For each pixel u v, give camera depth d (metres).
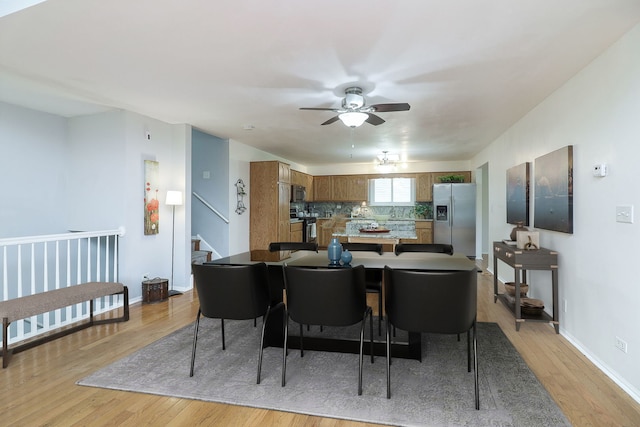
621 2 1.80
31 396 2.11
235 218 6.02
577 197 2.79
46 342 2.95
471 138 5.38
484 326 3.33
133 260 4.11
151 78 2.89
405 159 7.72
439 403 2.01
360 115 3.08
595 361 2.52
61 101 3.59
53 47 2.33
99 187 4.11
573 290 2.87
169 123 4.58
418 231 8.00
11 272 3.84
